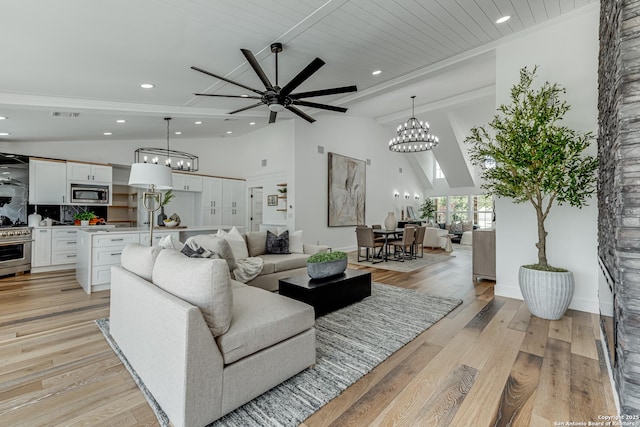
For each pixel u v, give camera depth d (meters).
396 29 3.12
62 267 5.49
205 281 1.56
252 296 2.24
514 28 3.32
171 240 2.88
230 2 2.47
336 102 5.40
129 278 2.09
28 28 2.52
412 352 2.33
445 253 7.97
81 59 3.11
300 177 7.03
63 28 2.55
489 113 8.88
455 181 12.28
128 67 3.38
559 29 3.24
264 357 1.75
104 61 3.20
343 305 3.34
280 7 2.59
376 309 3.32
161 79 3.77
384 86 4.58
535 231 3.48
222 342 1.57
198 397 1.45
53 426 1.52
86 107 4.25
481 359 2.21
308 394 1.79
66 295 3.85
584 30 3.11
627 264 1.42
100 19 2.48
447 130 9.66
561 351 2.30
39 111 4.20
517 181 3.02
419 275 5.19
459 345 2.44
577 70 3.16
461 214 12.87
